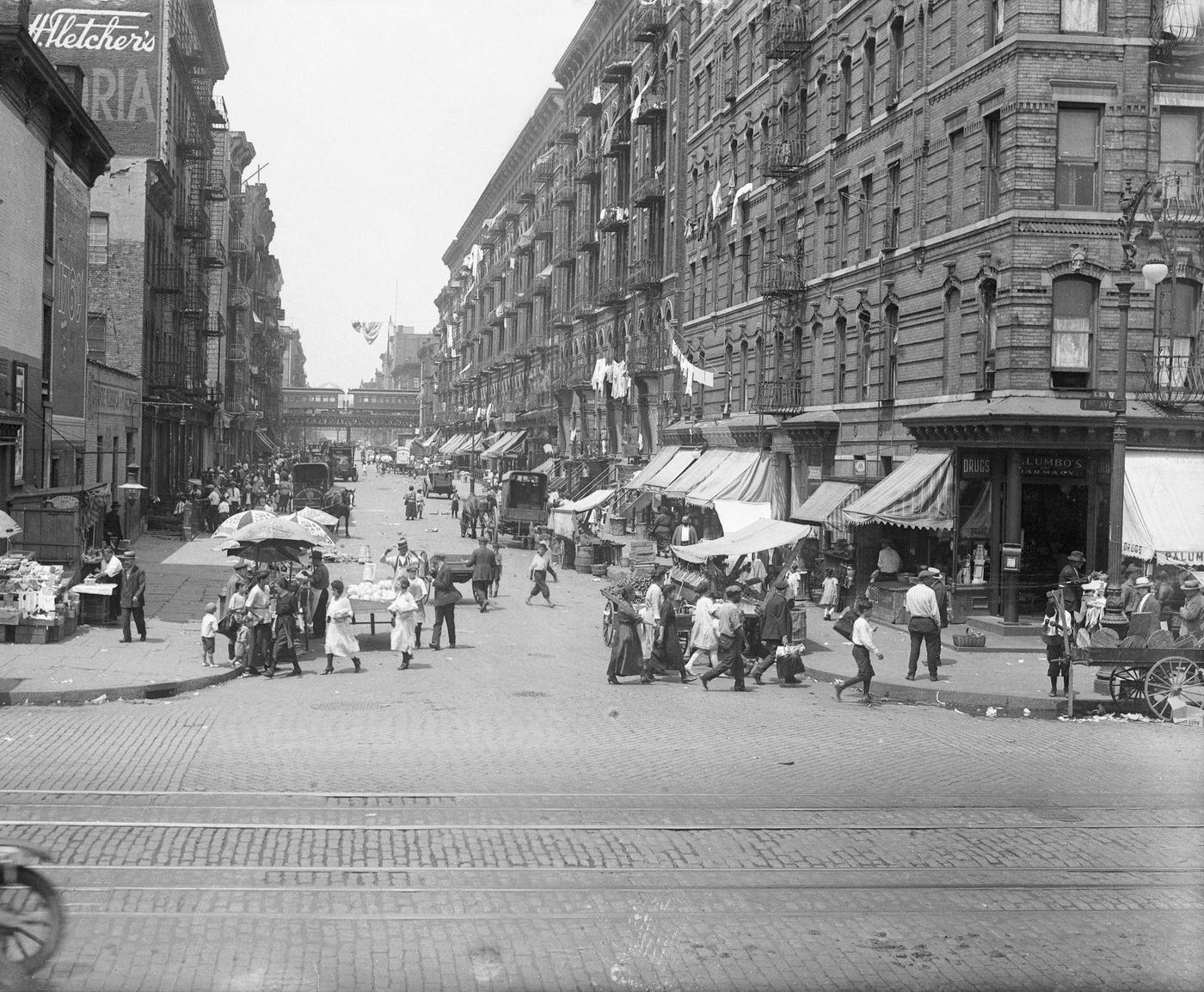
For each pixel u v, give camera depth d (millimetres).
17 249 30812
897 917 9195
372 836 11031
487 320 112625
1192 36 26984
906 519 28859
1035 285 27266
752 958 8273
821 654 25062
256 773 13547
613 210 66375
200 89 65875
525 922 8891
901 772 14219
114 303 51875
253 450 111562
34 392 32688
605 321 69500
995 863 10617
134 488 43375
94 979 7523
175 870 9867
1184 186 27125
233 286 90188
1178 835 11562
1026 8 27188
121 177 51875
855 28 36375
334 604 22609
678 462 52094
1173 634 20719
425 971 7859
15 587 23609
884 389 34031
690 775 13898
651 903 9422
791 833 11469
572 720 17516
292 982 7602
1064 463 27562
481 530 58031
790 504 41906
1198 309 27547
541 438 85188
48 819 11266
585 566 45000
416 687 20719
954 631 27859
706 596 23125
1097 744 16297
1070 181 27453
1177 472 26953
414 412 190500
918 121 32062
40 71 30891
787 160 40594
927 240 31453
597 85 70812
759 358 44781
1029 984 7891
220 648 23734
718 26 50375
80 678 19641
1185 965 8203
